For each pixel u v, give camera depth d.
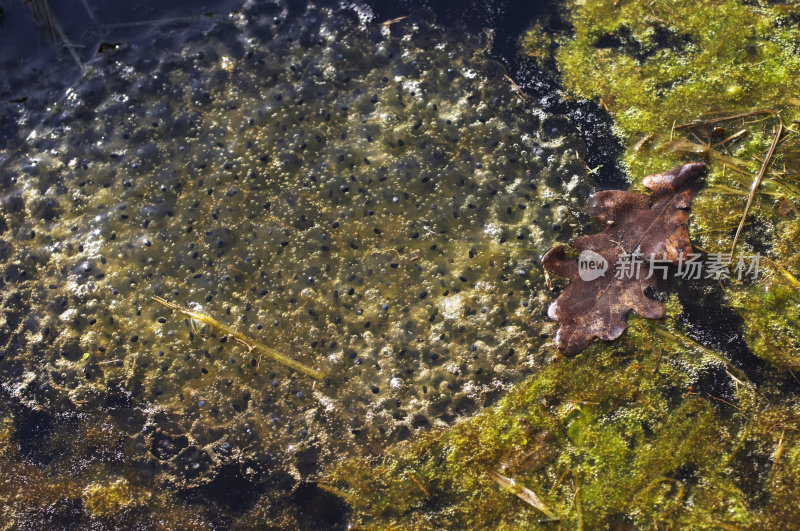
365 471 0.68
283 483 0.68
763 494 0.66
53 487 0.69
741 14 0.75
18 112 0.74
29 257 0.72
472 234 0.71
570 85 0.74
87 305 0.71
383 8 0.76
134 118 0.74
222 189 0.72
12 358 0.71
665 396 0.68
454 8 0.76
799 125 0.72
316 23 0.75
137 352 0.70
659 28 0.76
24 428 0.70
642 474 0.67
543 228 0.71
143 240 0.71
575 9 0.76
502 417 0.68
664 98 0.74
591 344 0.69
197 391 0.69
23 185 0.73
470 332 0.69
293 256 0.71
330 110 0.73
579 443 0.67
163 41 0.75
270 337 0.70
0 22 0.75
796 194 0.71
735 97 0.73
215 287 0.70
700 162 0.71
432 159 0.72
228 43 0.75
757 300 0.69
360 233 0.71
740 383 0.68
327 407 0.69
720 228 0.70
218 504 0.68
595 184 0.72
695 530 0.66
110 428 0.69
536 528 0.66
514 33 0.75
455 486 0.67
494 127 0.73
